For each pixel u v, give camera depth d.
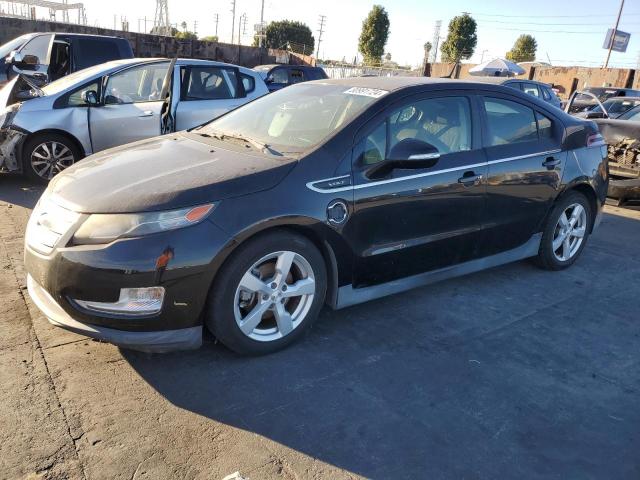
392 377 3.02
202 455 2.35
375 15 67.00
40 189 6.55
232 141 3.60
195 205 2.75
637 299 4.29
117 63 7.02
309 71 17.38
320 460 2.37
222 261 2.80
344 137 3.28
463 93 3.93
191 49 27.12
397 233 3.48
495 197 3.98
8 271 4.09
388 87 3.69
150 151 3.49
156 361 3.03
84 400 2.66
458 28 64.12
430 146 3.25
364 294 3.49
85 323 2.76
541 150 4.32
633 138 7.15
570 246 4.84
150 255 2.65
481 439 2.56
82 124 6.60
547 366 3.23
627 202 7.29
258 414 2.64
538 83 14.09
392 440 2.52
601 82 31.48
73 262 2.67
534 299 4.19
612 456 2.49
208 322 2.92
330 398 2.80
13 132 6.34
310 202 3.04
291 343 3.25
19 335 3.21
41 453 2.30
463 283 4.43
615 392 3.00
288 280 3.18
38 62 9.04
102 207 2.75
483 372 3.12
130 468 2.25
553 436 2.61
